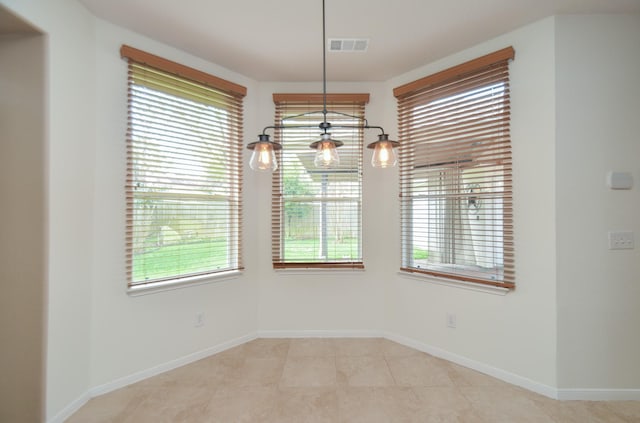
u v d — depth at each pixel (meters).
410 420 1.82
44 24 1.70
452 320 2.52
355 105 2.96
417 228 2.76
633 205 2.00
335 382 2.22
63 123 1.83
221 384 2.20
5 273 1.73
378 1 1.89
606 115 2.01
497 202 2.30
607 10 1.98
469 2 1.90
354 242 2.97
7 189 1.73
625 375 2.00
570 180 2.02
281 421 1.82
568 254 2.02
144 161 2.29
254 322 2.96
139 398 2.04
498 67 2.26
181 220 2.51
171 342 2.42
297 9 1.97
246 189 2.88
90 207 2.03
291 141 2.97
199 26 2.17
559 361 2.02
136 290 2.22
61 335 1.82
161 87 2.35
